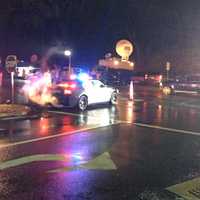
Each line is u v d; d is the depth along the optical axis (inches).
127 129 520.1
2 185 277.0
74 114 651.5
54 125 533.0
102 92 773.3
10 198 252.5
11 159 346.9
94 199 253.9
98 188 274.5
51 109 706.8
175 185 284.2
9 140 428.8
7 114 606.5
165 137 469.1
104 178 297.1
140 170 320.8
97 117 622.2
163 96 1063.0
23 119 582.2
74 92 701.3
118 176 302.8
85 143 422.3
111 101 810.2
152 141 443.2
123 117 631.2
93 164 336.2
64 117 612.7
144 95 1075.3
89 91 733.3
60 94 705.0
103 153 377.1
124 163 342.0
